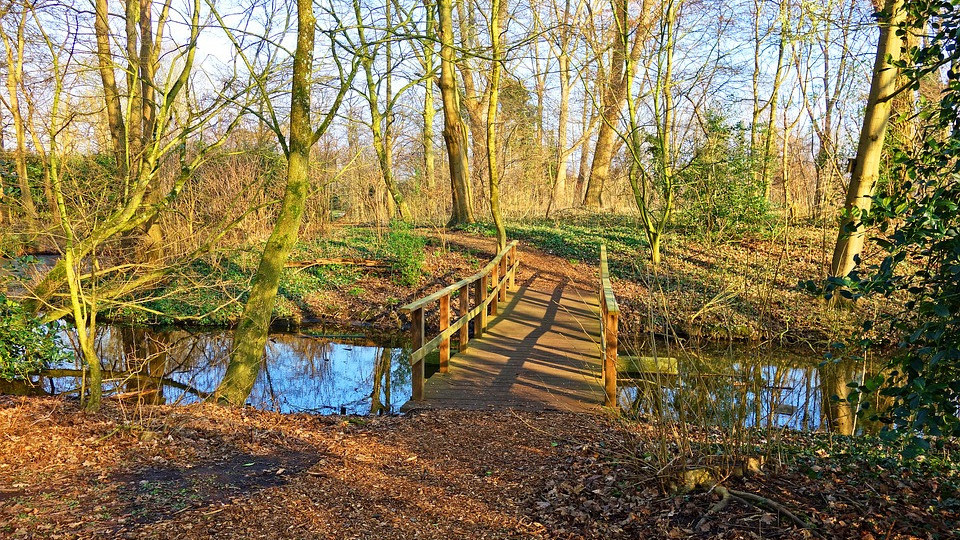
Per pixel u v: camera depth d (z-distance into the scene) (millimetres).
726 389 5332
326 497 4480
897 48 10047
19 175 9031
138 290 11922
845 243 10297
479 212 24469
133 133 11664
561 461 5258
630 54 15367
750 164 15648
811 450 5246
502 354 9375
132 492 4402
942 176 3297
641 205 14617
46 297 8930
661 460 4625
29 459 4918
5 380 9039
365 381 9641
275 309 13977
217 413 6383
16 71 7887
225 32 8344
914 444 3037
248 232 15117
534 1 15617
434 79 19938
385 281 15633
